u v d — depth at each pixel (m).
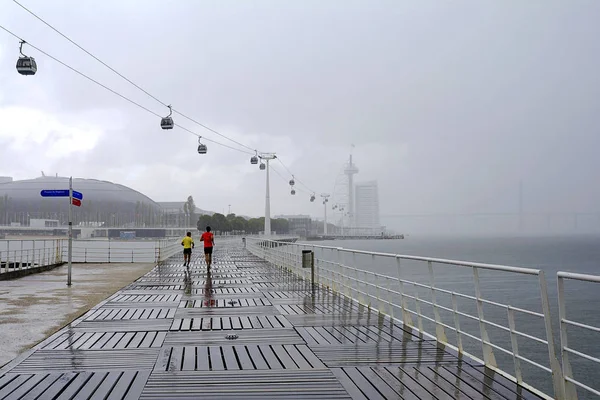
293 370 6.82
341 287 14.92
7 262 20.42
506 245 161.12
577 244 170.88
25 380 6.41
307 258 17.38
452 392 5.87
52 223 141.62
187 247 25.25
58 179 173.38
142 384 6.23
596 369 17.81
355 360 7.32
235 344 8.39
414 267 62.84
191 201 171.38
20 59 14.34
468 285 39.47
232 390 6.00
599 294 33.56
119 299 14.09
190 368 6.94
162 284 18.14
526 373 17.56
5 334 9.18
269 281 19.23
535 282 42.12
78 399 5.71
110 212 166.75
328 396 5.77
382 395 5.79
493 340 21.97
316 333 9.26
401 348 8.04
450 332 23.44
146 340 8.71
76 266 27.28
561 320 5.16
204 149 32.56
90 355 7.66
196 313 11.62
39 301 13.55
